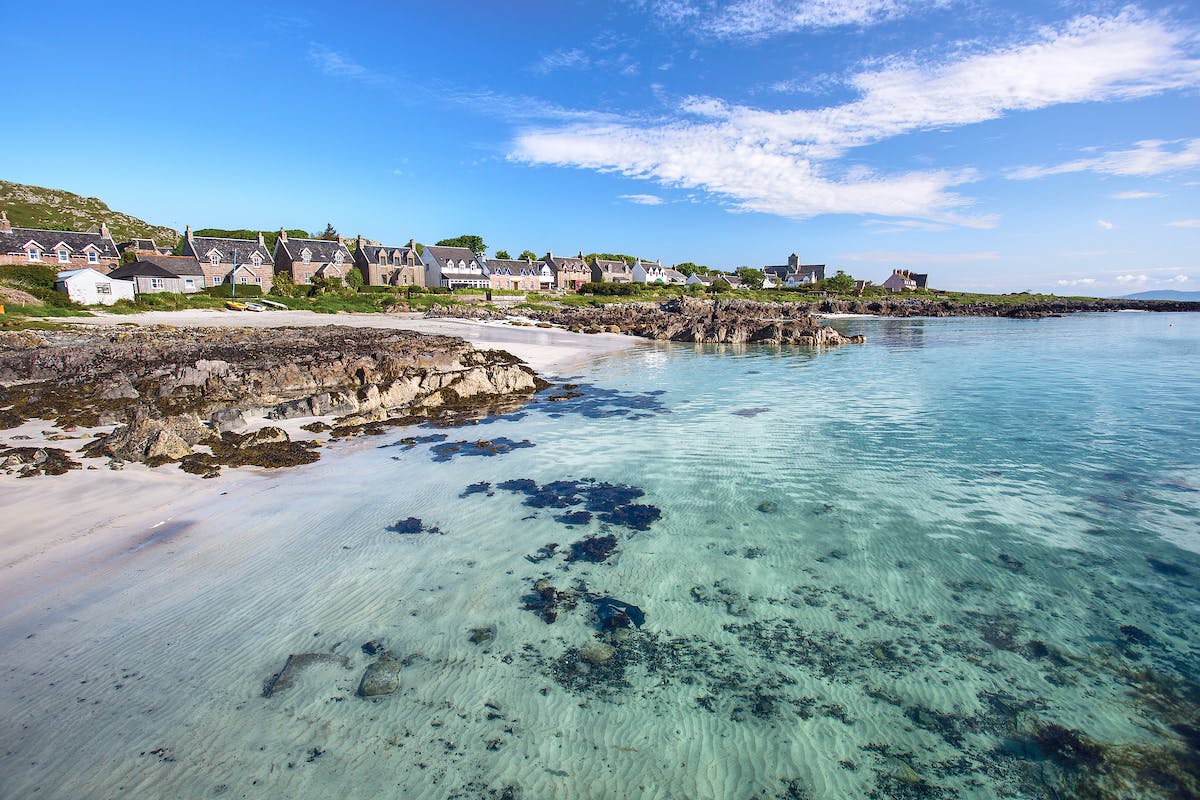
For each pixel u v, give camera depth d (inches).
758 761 272.7
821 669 338.0
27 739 269.3
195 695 301.1
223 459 661.9
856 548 483.2
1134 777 262.4
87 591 391.5
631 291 4466.0
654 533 509.0
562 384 1224.8
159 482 585.0
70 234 3174.2
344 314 2568.9
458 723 290.8
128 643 339.3
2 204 5693.9
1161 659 346.3
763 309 3875.5
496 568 444.5
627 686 321.7
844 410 965.2
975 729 292.8
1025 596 413.4
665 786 258.1
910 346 2031.3
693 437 802.8
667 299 4453.7
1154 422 871.7
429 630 364.5
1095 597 411.2
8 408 831.1
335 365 1035.9
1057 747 281.1
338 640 350.3
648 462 697.0
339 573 428.8
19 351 1187.3
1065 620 385.7
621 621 380.8
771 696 315.9
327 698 303.0
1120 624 381.4
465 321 2455.7
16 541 451.5
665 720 297.1
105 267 3218.5
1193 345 1979.6
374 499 571.5
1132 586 424.8
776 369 1453.0
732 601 406.6
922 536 503.8
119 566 425.4
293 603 387.5
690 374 1366.9
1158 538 497.0
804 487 615.8
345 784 253.1
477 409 974.4
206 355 1163.3
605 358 1668.3
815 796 253.9
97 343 1341.0
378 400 948.0
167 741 272.1
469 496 585.9
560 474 653.9
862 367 1485.0
